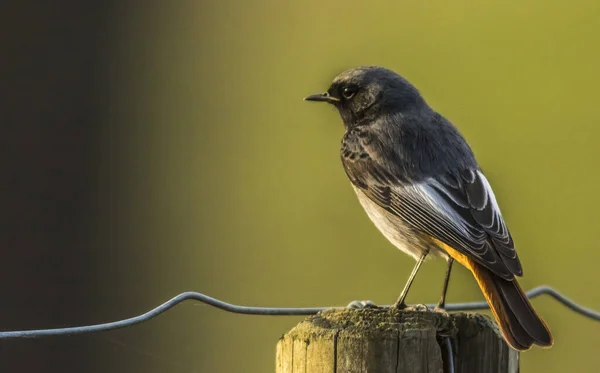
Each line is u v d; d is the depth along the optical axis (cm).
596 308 1276
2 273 1223
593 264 1308
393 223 892
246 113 1488
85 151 1315
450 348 650
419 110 927
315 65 1541
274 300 1283
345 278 1297
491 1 1552
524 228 1356
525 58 1517
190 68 1510
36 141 1272
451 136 898
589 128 1430
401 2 1573
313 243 1338
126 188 1364
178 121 1459
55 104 1301
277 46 1559
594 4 1529
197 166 1430
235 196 1410
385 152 898
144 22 1427
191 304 1244
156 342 1202
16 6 1289
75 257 1270
